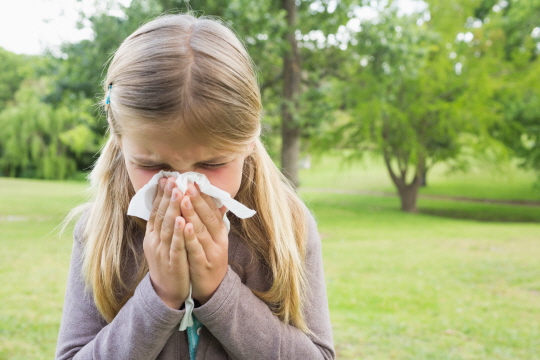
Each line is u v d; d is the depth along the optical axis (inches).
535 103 796.0
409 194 869.2
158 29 39.7
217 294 41.7
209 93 35.5
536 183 980.6
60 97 499.2
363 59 534.6
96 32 441.1
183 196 38.5
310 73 597.0
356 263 342.6
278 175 54.1
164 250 40.4
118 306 47.2
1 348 161.6
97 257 47.2
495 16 875.4
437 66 737.6
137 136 36.2
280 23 425.1
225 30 42.0
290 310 48.6
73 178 1467.8
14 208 621.3
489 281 293.4
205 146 36.6
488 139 769.6
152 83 35.1
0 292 232.8
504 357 169.0
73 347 46.4
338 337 184.4
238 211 38.9
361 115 697.6
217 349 46.5
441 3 775.1
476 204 1066.1
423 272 316.2
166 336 42.1
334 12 509.0
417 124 786.2
